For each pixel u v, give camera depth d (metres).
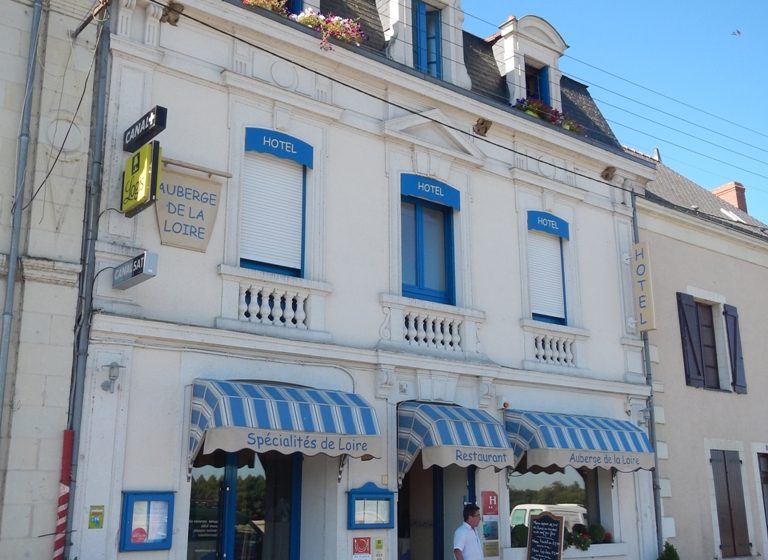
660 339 16.58
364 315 12.05
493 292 13.77
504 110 14.38
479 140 14.28
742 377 18.02
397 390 12.12
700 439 16.61
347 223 12.22
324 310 11.63
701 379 17.02
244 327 10.73
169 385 10.01
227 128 11.27
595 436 13.37
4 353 8.88
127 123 10.34
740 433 17.58
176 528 9.73
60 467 9.02
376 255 12.43
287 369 11.07
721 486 16.72
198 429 9.77
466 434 11.67
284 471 11.45
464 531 10.91
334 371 11.52
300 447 9.86
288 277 11.27
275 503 11.25
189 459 9.87
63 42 10.03
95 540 9.12
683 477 15.98
